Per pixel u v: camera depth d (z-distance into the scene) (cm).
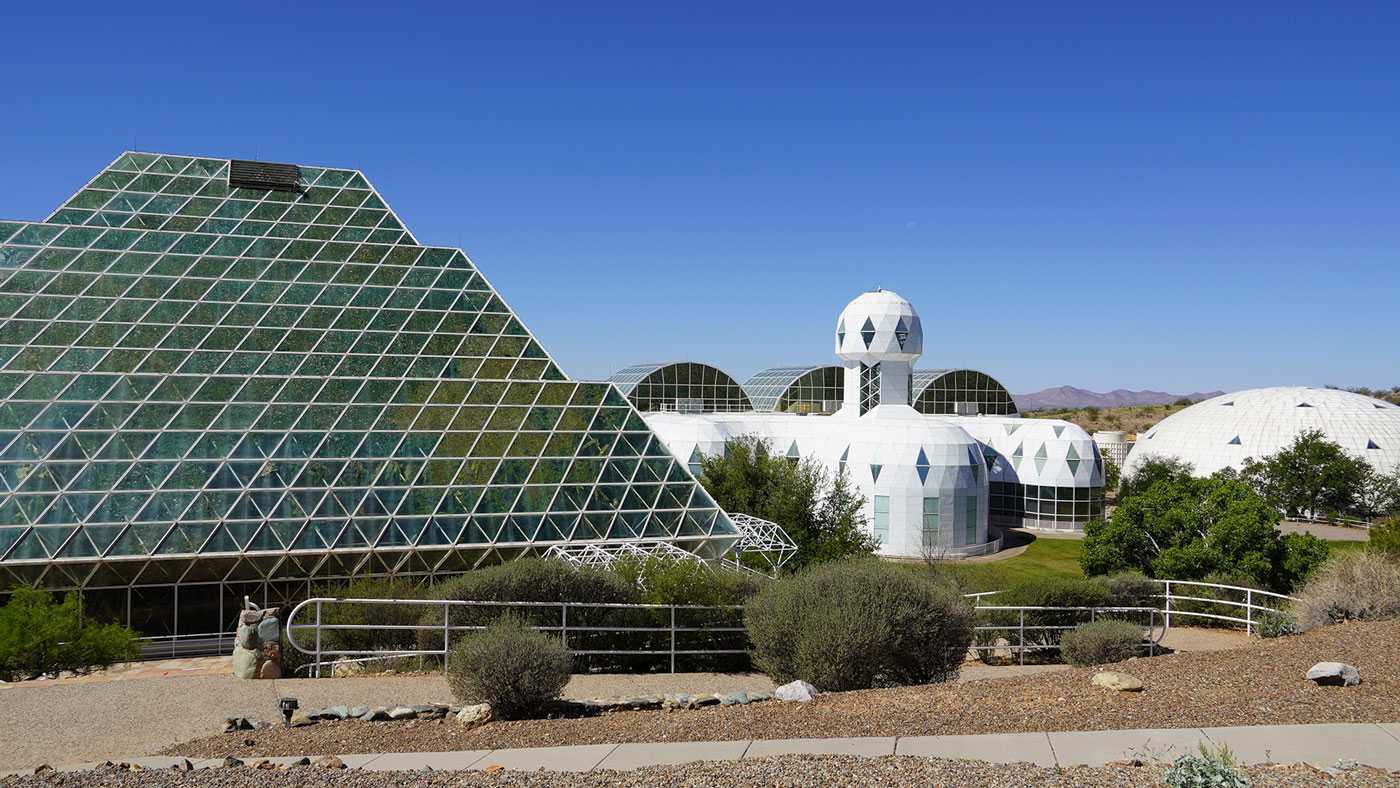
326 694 1742
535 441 3712
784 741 1238
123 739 1453
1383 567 2450
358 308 4141
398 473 3453
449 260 4525
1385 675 1466
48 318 3662
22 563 2858
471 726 1456
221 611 3105
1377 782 963
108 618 2997
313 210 4559
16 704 1652
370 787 1066
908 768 1054
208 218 4325
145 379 3541
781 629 1808
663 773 1077
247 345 3828
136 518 3058
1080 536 6644
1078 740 1175
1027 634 2741
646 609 2253
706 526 3628
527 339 4231
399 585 2741
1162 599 3175
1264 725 1219
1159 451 8650
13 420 3228
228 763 1238
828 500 4669
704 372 8844
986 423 7462
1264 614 2733
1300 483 7356
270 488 3272
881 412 6475
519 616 2103
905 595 1838
